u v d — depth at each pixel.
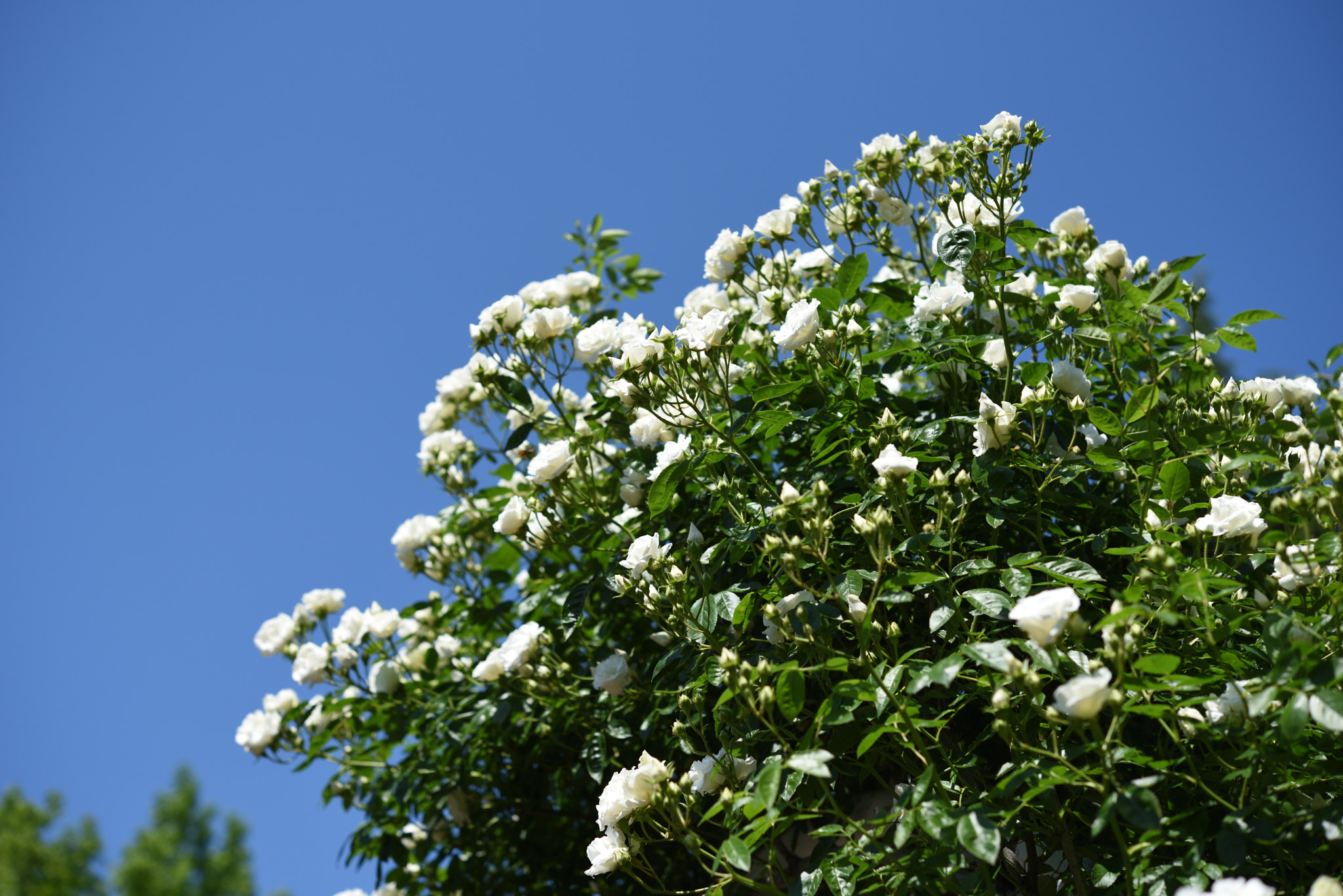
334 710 4.84
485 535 5.24
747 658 3.30
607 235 5.60
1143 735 2.94
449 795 4.80
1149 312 3.45
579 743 4.77
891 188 4.27
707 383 3.67
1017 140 3.67
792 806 3.04
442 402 5.25
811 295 3.64
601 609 4.39
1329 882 2.09
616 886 4.70
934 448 3.61
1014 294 3.69
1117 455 3.09
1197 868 2.41
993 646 2.37
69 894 19.80
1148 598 2.77
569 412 5.00
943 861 2.51
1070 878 3.00
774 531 3.25
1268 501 3.29
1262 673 2.70
